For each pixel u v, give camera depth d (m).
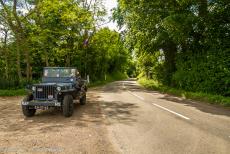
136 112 13.45
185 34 22.50
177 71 26.38
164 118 11.71
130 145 7.62
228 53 18.97
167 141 8.00
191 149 7.20
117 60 88.12
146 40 29.25
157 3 24.83
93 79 53.91
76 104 16.98
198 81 22.30
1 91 23.20
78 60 46.81
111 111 13.84
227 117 11.95
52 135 8.73
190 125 10.20
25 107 12.24
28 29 31.22
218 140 8.05
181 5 22.78
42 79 14.96
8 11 26.38
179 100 19.33
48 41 35.19
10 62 44.66
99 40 46.44
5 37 35.03
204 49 22.53
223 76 19.05
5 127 10.09
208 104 16.86
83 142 7.90
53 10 31.14
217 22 21.00
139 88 36.47
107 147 7.43
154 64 39.72
